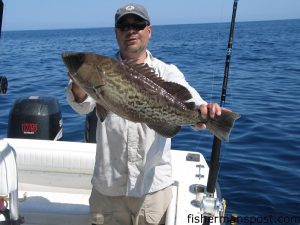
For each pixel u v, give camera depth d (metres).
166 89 1.36
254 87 7.36
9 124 2.61
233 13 1.95
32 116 2.56
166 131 1.39
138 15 1.49
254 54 15.05
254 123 4.71
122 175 1.60
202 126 1.41
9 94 6.28
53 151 2.15
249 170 3.33
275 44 21.11
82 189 2.20
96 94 1.24
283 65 11.15
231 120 1.34
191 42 25.08
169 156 1.66
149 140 1.56
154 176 1.61
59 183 2.20
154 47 20.38
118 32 1.54
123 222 1.67
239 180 3.14
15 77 8.53
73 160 2.13
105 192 1.63
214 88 6.91
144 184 1.59
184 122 1.39
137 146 1.56
